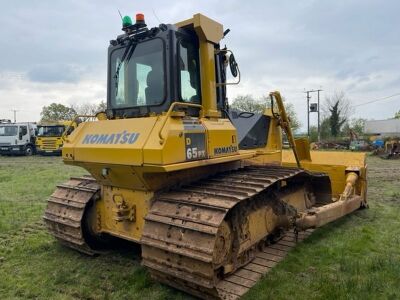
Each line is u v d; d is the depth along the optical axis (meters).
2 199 9.12
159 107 4.49
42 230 6.50
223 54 5.06
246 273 4.59
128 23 4.86
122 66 4.93
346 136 52.88
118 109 4.96
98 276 4.62
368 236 6.02
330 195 6.68
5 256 5.29
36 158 24.59
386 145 24.05
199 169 4.69
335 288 4.18
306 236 6.04
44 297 4.12
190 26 4.61
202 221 3.69
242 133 5.85
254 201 4.80
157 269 3.91
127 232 4.73
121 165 4.06
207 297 3.83
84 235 5.18
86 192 5.25
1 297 4.12
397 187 10.96
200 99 4.74
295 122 51.62
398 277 4.49
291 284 4.34
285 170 5.23
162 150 3.67
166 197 4.21
